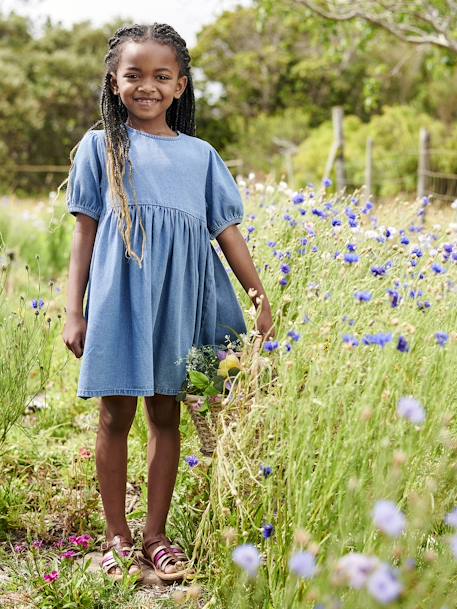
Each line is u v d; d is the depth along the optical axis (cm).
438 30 978
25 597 214
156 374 231
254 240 325
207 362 237
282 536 184
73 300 230
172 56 236
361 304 216
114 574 225
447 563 169
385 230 293
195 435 287
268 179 424
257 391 201
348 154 1543
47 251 715
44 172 2453
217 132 3070
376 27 1051
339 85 3038
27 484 285
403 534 170
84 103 3128
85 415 355
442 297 222
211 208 246
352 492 164
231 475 197
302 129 2464
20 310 293
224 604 198
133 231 227
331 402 176
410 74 2659
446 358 185
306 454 181
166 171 234
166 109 254
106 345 222
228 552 194
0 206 858
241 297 301
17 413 277
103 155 235
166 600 213
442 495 183
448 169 1371
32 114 2994
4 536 253
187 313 235
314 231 302
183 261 233
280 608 176
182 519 246
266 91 3155
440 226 346
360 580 125
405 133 1602
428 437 177
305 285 289
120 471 238
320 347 194
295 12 1073
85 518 260
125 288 227
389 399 175
